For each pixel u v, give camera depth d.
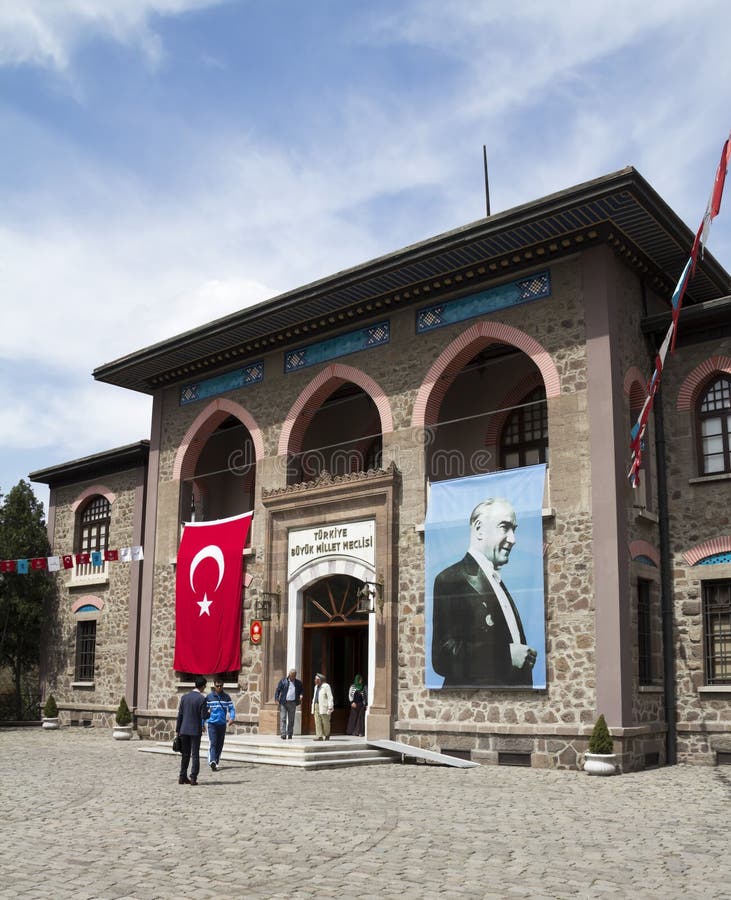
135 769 17.34
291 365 24.36
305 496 22.72
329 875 8.25
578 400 18.56
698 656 18.41
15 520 33.56
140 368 27.36
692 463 19.23
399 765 18.27
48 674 31.89
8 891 7.63
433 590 19.86
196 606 25.00
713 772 16.69
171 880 8.05
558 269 19.45
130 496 30.62
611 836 10.12
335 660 22.88
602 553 17.59
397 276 21.20
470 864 8.68
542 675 17.84
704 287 21.23
